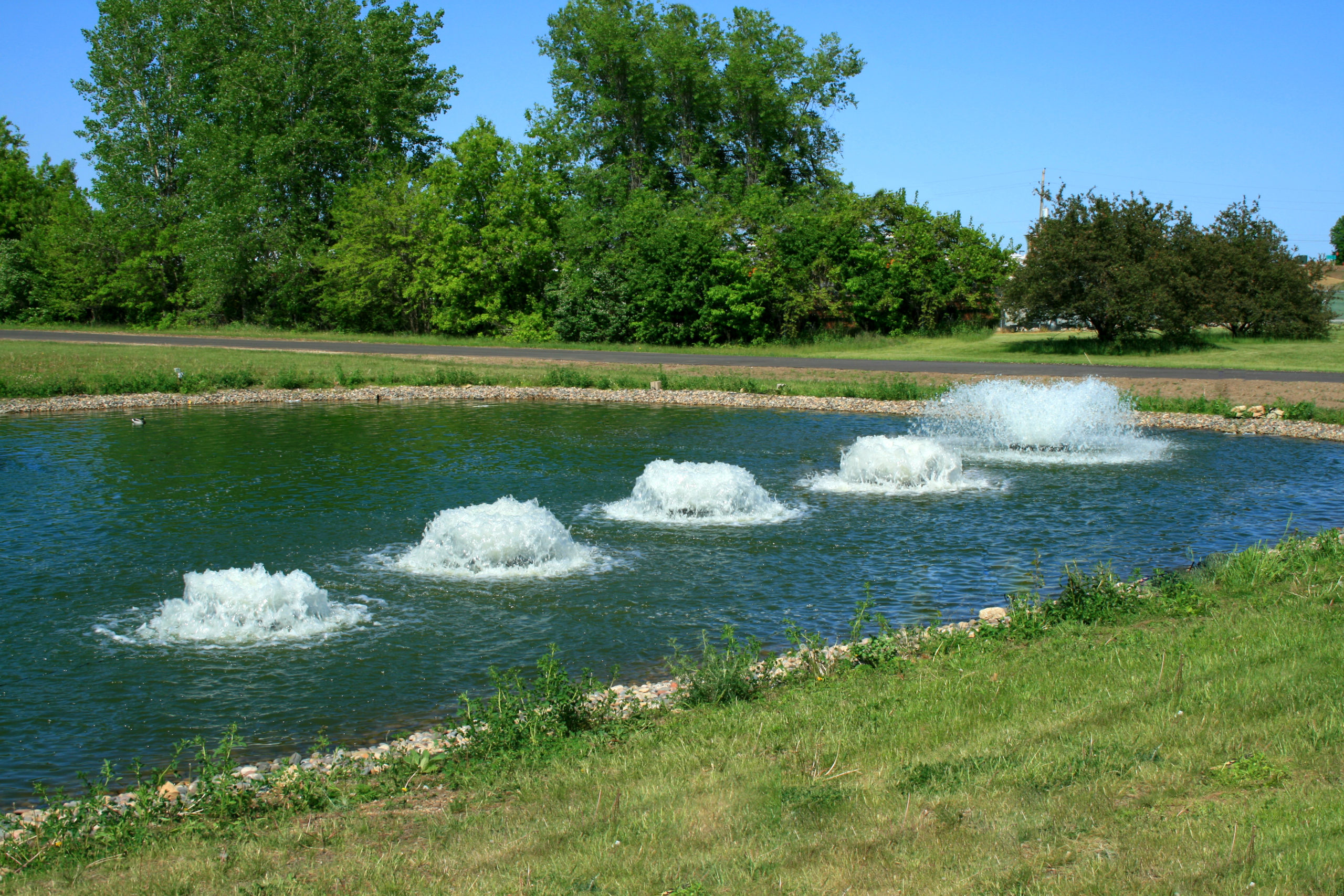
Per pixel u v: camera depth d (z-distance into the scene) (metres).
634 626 10.84
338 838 5.70
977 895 4.41
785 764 6.30
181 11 64.44
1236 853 4.49
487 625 10.86
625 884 4.80
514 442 23.91
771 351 48.53
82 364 38.00
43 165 83.56
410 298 58.44
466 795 6.38
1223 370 35.97
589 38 68.75
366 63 63.25
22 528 15.18
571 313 54.31
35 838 6.10
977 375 35.59
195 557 13.55
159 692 9.06
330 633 10.62
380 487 18.42
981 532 14.97
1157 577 11.36
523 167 56.94
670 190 71.31
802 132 71.69
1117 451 22.81
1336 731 5.81
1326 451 22.73
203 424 27.33
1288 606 9.42
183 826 6.12
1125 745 5.98
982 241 54.50
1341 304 63.59
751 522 15.69
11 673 9.49
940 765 5.98
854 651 9.04
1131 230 43.50
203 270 60.19
